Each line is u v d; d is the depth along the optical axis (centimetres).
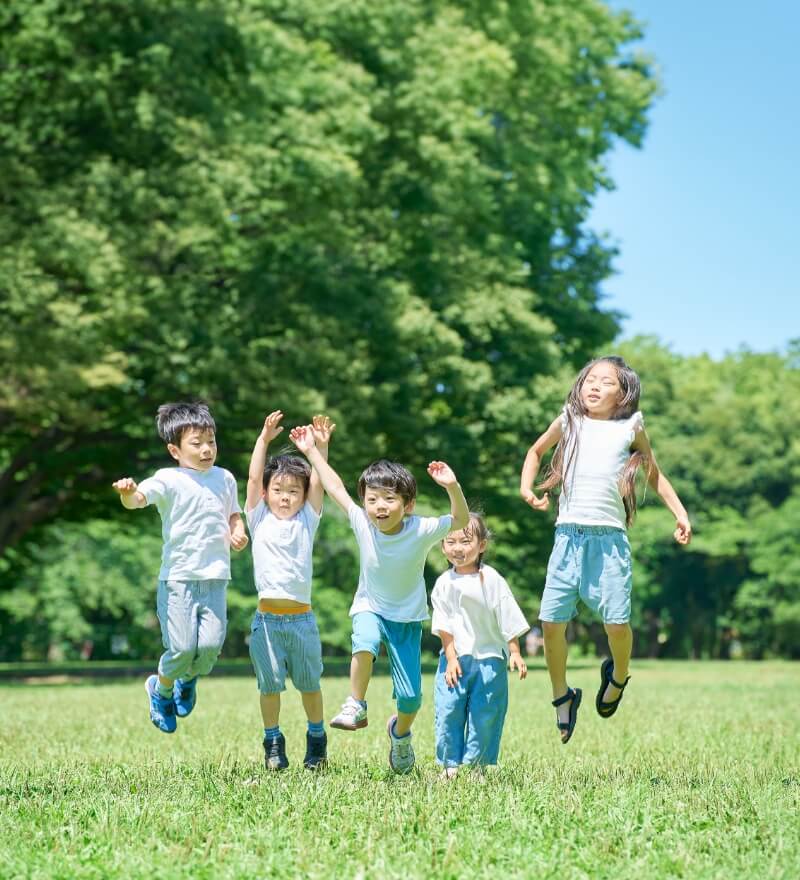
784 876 379
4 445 2692
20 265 1808
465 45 2577
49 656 5744
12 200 1914
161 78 2014
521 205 2898
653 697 1459
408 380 2402
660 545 5503
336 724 592
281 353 2264
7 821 462
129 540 5094
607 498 609
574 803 498
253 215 2219
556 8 3078
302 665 640
